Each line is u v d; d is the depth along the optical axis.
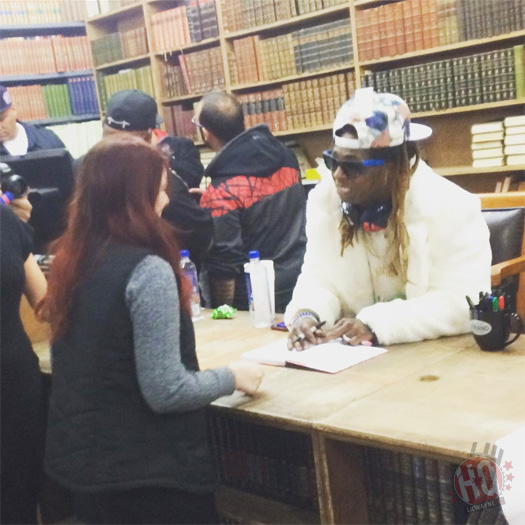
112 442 1.34
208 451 1.44
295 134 5.14
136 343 1.31
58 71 5.78
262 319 2.27
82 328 1.35
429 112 4.15
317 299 2.00
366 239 1.94
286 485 1.92
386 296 1.99
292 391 1.60
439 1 3.99
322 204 2.02
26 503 1.88
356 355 1.80
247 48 4.90
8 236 1.77
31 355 1.85
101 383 1.34
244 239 2.80
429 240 1.87
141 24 5.86
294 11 4.62
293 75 4.71
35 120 5.65
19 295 1.79
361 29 4.30
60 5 5.85
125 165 1.36
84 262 1.36
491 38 3.85
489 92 3.92
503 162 4.00
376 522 1.71
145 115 2.72
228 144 2.77
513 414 1.31
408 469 1.63
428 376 1.59
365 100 1.78
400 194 1.82
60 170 2.09
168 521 1.37
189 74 5.29
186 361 1.40
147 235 1.35
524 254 2.53
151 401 1.33
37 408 1.85
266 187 2.76
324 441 1.40
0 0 5.57
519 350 1.71
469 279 1.85
